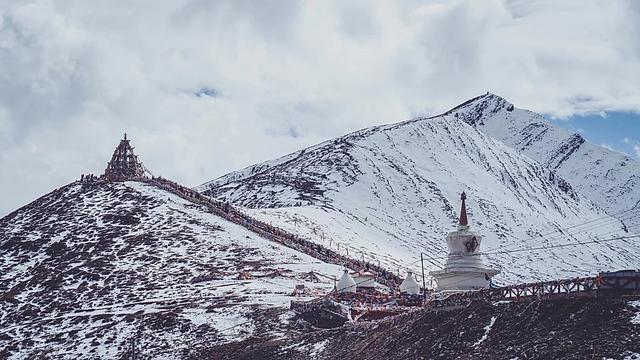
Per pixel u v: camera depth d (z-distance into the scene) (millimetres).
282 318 132125
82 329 143875
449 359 87125
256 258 173625
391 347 97562
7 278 176625
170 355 127125
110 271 171125
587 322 81875
